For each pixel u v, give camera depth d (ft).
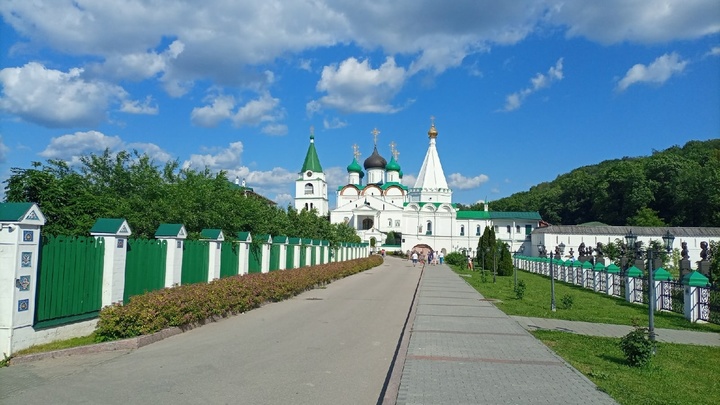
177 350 33.37
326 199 277.23
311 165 270.46
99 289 38.52
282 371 28.60
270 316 51.06
